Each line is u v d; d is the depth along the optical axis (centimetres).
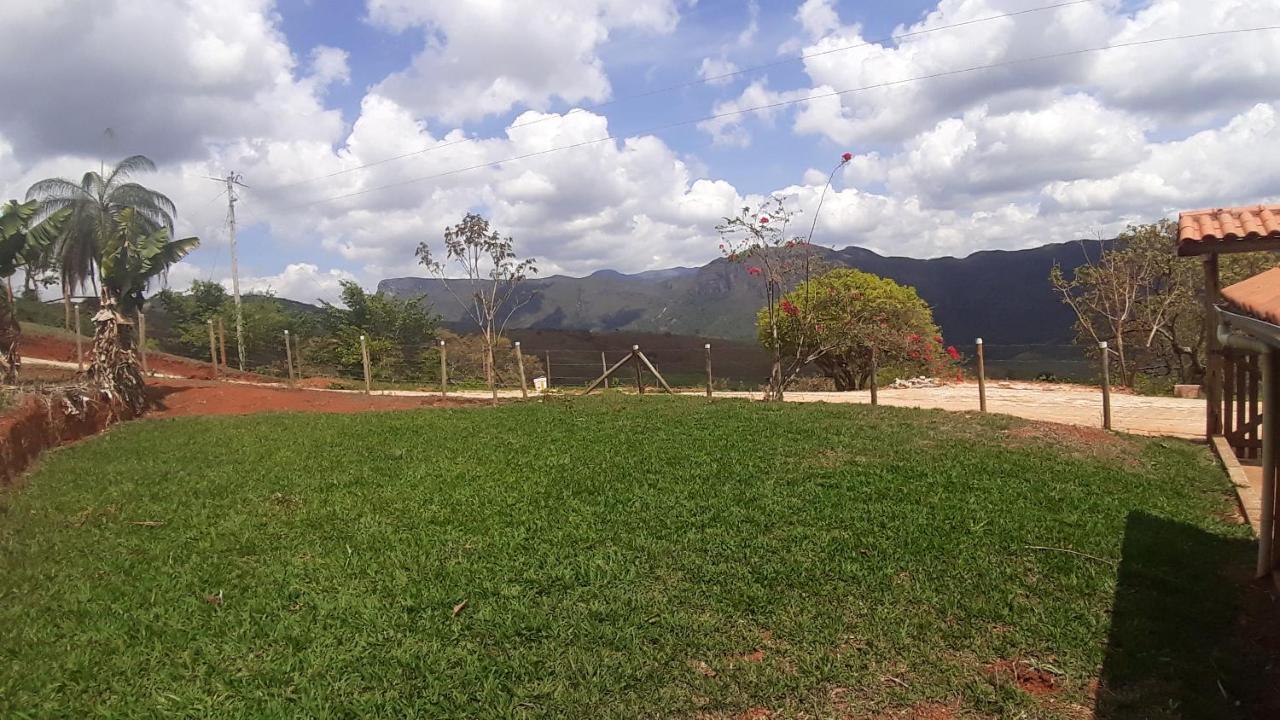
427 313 3166
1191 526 618
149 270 1517
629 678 398
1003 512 648
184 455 1008
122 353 1461
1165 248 1916
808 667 402
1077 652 413
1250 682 379
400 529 653
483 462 912
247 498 773
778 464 838
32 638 459
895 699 376
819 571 524
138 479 870
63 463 967
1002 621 449
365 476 855
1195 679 384
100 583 548
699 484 763
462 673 405
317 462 941
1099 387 1795
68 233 2644
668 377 2430
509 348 2652
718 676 398
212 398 1712
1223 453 856
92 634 464
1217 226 866
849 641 431
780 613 464
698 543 587
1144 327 2009
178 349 3148
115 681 412
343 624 468
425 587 516
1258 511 655
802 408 1267
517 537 615
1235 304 501
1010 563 535
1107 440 952
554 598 494
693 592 498
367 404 1686
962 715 364
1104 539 578
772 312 1547
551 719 365
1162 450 905
